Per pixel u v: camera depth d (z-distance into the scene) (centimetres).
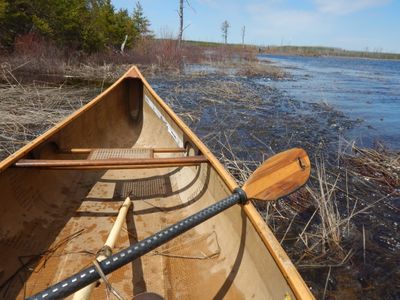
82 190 294
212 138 577
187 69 1720
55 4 1508
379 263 283
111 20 1867
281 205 361
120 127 477
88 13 1791
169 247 226
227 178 209
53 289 113
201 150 271
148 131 475
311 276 265
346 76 2028
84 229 243
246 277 169
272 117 772
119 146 437
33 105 685
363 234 309
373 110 920
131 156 294
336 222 317
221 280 185
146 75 1441
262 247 158
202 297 183
